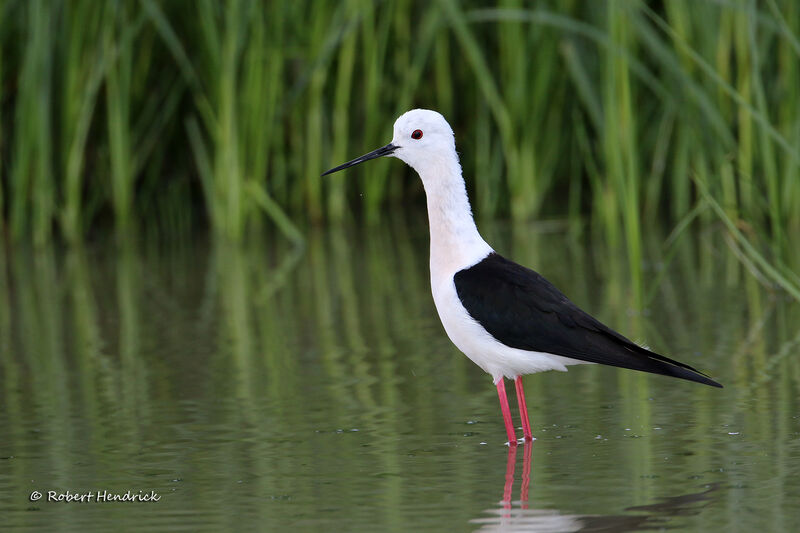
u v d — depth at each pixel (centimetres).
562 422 815
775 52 1523
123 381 964
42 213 1645
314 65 1659
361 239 1681
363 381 945
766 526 603
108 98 1689
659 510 632
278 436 796
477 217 1802
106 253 1630
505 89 1722
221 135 1666
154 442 789
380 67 1700
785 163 1420
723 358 970
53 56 1641
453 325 819
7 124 1706
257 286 1383
